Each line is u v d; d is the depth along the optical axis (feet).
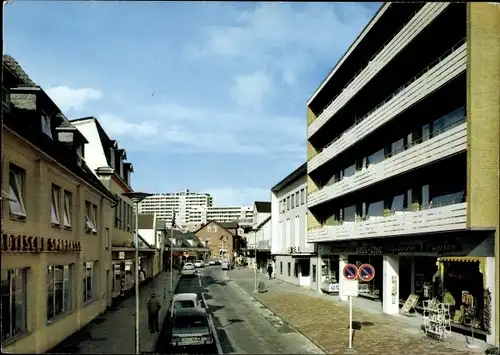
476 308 57.57
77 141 73.41
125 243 114.93
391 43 74.02
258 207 252.21
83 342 55.11
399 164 69.97
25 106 53.98
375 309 84.58
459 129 55.52
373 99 92.58
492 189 53.31
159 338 59.77
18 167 44.14
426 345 53.42
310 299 103.60
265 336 61.87
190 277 186.29
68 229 60.64
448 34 65.05
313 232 113.80
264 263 217.15
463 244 57.67
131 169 130.82
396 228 69.87
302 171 134.41
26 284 46.96
